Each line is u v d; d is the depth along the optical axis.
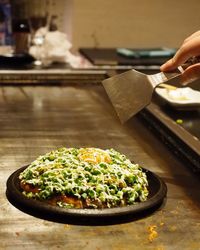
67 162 0.61
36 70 1.42
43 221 0.56
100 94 1.23
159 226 0.57
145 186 0.63
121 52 1.71
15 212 0.58
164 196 0.62
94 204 0.56
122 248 0.52
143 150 0.83
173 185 0.69
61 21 1.89
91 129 0.94
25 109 1.06
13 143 0.83
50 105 1.11
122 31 1.91
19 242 0.52
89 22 1.87
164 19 1.93
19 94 1.20
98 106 1.11
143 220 0.57
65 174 0.59
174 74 0.66
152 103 1.09
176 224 0.58
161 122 0.95
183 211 0.61
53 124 0.96
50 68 1.50
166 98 1.06
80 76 1.36
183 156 0.81
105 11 1.87
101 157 0.62
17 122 0.96
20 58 1.50
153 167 0.76
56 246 0.51
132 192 0.59
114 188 0.58
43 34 1.70
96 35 1.90
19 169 0.67
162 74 0.67
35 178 0.60
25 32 1.68
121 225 0.56
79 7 1.84
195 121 0.99
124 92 0.67
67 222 0.56
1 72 1.34
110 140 0.88
